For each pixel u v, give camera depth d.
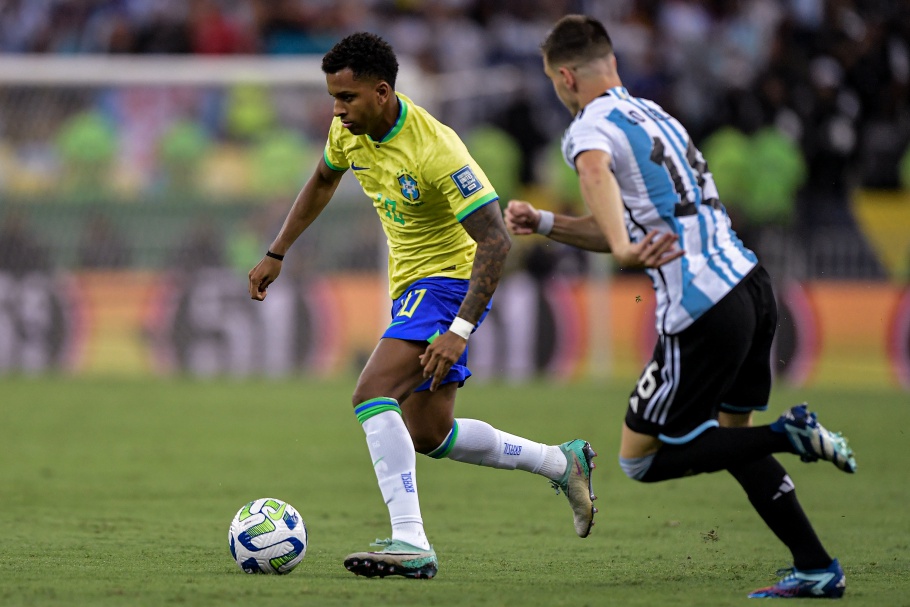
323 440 34.00
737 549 18.70
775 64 56.69
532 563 17.09
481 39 66.94
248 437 34.53
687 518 22.31
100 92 57.44
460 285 16.53
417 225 16.41
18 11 67.62
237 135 58.53
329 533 20.19
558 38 15.41
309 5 67.81
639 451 14.91
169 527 20.41
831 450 13.77
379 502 23.95
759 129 55.91
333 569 16.19
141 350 52.66
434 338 16.12
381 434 15.68
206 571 15.75
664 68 62.44
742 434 14.24
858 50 57.00
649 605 13.48
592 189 14.12
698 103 60.84
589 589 14.64
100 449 31.80
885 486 26.81
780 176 53.56
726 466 14.36
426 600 13.56
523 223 15.76
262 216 54.78
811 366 49.97
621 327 51.94
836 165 55.53
